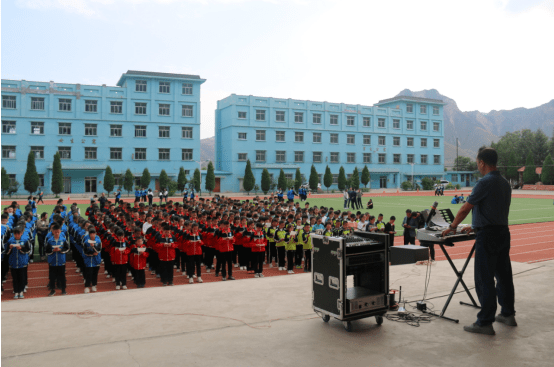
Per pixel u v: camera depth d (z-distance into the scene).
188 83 59.62
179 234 12.54
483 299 4.25
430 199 47.44
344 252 4.25
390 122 77.38
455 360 3.56
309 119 69.25
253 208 19.70
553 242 16.80
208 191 62.06
